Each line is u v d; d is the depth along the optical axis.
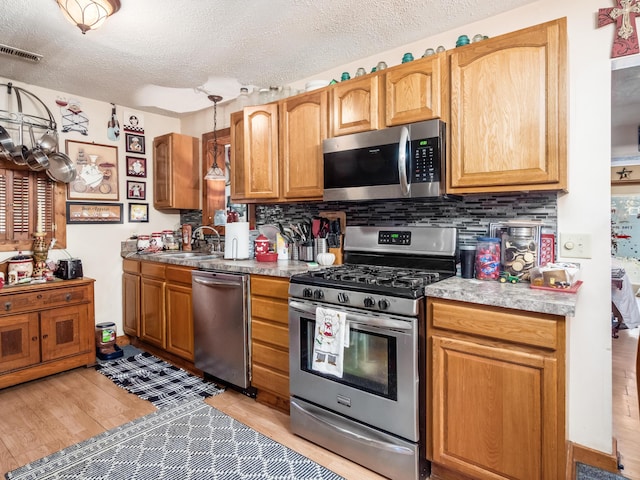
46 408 2.29
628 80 2.58
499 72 1.67
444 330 1.57
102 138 3.40
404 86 1.94
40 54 2.45
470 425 1.51
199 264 2.68
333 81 2.31
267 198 2.62
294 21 2.08
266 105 2.59
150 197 3.77
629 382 2.69
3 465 1.75
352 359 1.76
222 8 1.94
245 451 1.86
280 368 2.21
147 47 2.37
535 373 1.36
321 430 1.88
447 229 2.06
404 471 1.62
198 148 3.73
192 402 2.37
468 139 1.76
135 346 3.47
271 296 2.23
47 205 3.08
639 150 4.64
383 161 1.97
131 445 1.91
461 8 1.96
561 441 1.32
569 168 1.79
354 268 2.22
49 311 2.72
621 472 1.70
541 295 1.43
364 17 2.04
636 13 1.64
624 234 5.71
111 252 3.49
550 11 1.86
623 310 4.02
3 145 2.71
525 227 1.86
